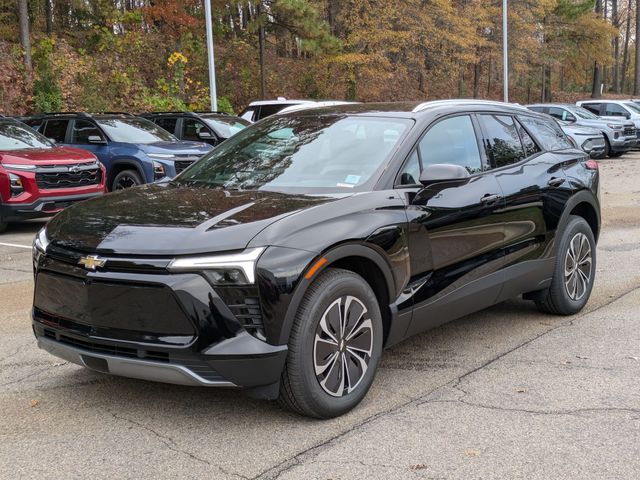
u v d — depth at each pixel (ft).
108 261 11.61
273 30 104.58
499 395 13.89
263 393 11.85
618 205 41.93
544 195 17.97
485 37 137.18
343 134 15.58
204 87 99.25
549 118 20.51
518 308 20.61
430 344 17.29
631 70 262.67
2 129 38.34
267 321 11.43
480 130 17.02
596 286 22.93
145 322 11.51
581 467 10.87
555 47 158.20
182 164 42.60
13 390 14.34
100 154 43.16
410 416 12.89
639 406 13.26
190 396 13.94
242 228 11.71
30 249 31.37
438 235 14.61
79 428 12.50
